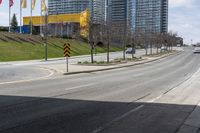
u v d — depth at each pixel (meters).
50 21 136.00
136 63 61.31
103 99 17.38
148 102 16.53
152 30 137.00
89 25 73.38
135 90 21.86
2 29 129.50
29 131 10.23
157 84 26.31
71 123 11.44
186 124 11.72
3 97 17.64
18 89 21.41
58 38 115.81
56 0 136.12
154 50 136.12
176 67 53.34
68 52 38.38
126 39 98.69
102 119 12.22
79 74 37.03
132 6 145.88
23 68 44.84
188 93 20.55
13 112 13.36
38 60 73.81
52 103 15.76
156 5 157.38
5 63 61.41
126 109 14.44
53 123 11.38
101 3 105.75
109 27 83.56
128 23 99.62
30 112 13.38
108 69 46.28
